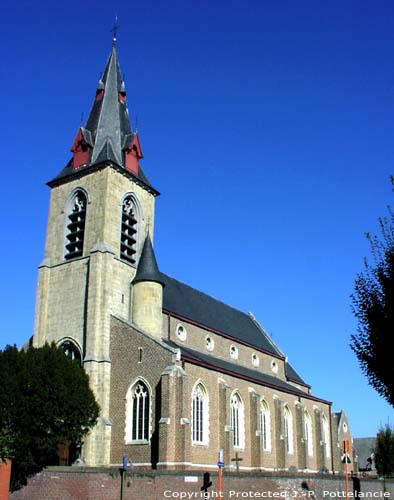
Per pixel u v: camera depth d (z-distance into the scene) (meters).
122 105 53.09
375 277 24.08
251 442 48.50
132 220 49.12
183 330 50.00
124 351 41.88
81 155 49.78
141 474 29.06
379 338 23.05
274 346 68.19
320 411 63.09
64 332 44.53
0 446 28.80
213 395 44.50
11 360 34.25
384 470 81.88
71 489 29.41
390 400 23.03
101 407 40.31
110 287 44.22
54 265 47.47
